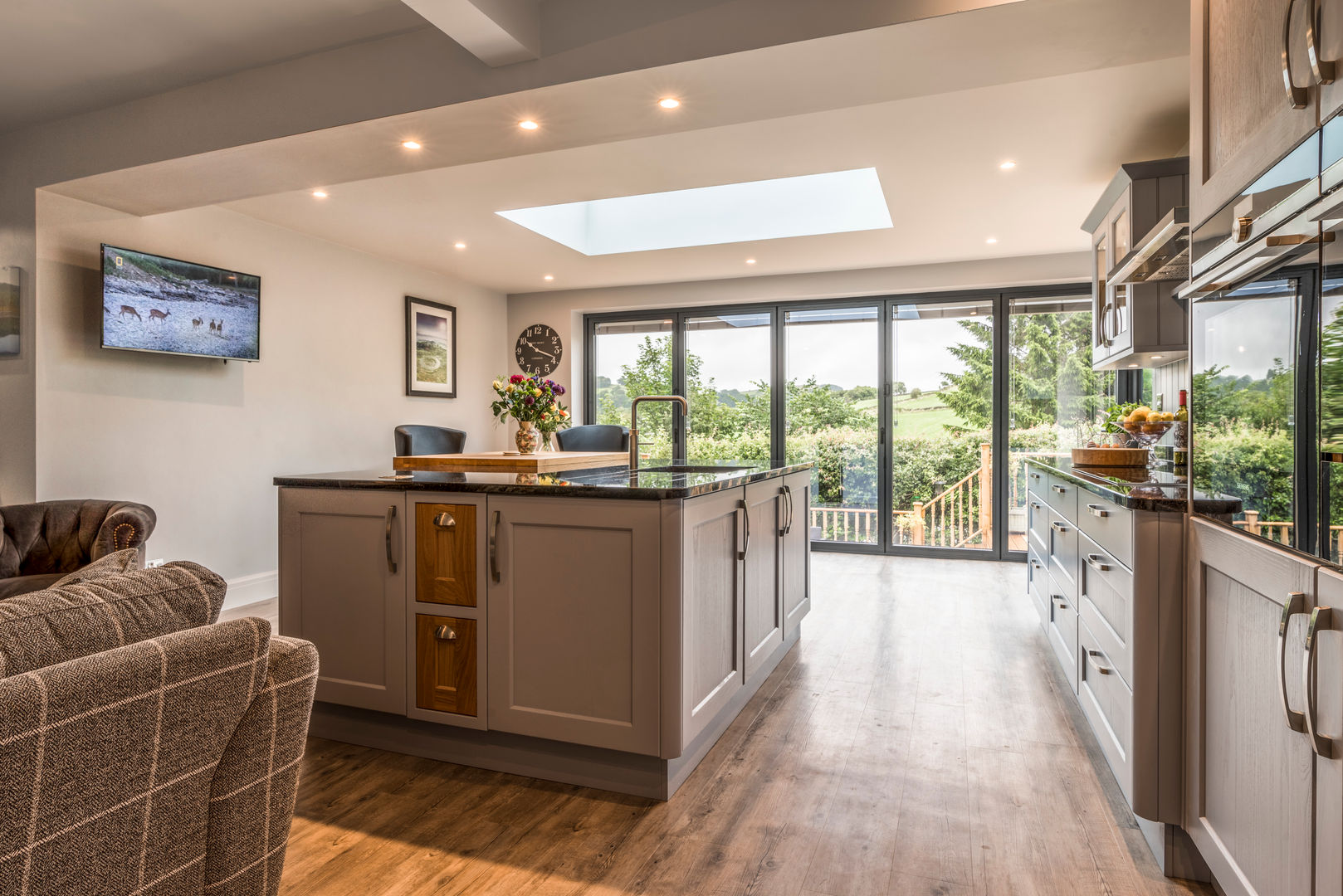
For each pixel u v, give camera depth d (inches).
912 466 239.5
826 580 201.0
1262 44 49.8
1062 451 223.1
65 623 37.2
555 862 70.0
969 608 169.2
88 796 34.1
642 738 80.8
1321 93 40.8
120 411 149.4
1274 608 49.0
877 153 137.2
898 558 236.4
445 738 92.4
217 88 114.7
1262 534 50.5
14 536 120.1
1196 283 63.2
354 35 102.2
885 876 67.7
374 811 79.7
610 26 90.3
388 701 92.7
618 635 81.8
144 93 119.7
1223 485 57.7
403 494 91.0
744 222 200.8
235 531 173.9
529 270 236.1
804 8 82.2
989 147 134.5
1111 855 71.1
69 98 121.6
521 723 85.9
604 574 82.2
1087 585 96.6
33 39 103.3
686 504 82.0
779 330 253.1
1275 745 49.2
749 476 102.3
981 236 193.8
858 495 245.9
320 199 164.6
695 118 102.8
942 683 119.7
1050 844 73.2
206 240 166.1
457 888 66.0
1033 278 215.3
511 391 110.0
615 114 101.3
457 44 98.6
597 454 117.3
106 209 145.4
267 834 45.0
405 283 226.7
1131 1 74.2
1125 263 124.1
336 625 95.6
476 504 87.5
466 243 201.9
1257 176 50.4
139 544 122.8
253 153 116.2
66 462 139.7
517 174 149.1
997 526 229.6
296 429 189.9
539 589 84.9
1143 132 127.4
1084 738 98.1
